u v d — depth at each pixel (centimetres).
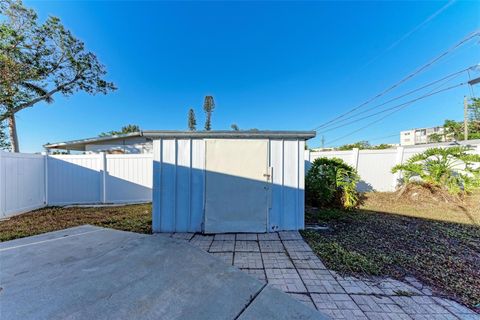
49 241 371
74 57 1026
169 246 347
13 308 191
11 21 841
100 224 494
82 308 192
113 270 265
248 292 221
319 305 203
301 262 297
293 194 448
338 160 641
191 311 190
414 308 199
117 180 736
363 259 302
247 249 345
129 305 197
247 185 437
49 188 688
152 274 256
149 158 757
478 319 183
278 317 184
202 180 436
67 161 703
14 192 571
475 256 313
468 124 1848
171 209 435
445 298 215
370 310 196
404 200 669
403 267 281
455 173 684
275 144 446
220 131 425
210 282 239
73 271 262
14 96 912
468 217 520
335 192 627
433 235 402
